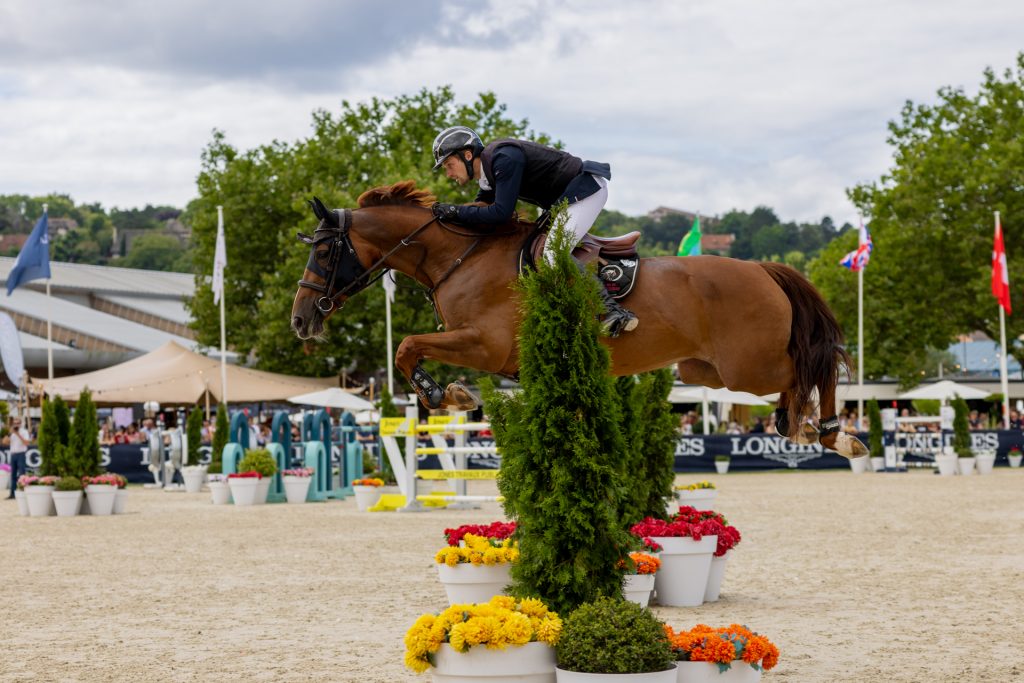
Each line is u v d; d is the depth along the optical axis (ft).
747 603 30.99
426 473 68.33
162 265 522.88
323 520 62.75
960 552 42.75
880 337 164.96
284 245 143.13
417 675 21.91
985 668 21.88
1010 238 151.33
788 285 23.97
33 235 112.78
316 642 25.86
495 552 23.56
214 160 155.33
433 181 127.65
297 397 117.29
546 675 18.51
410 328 130.82
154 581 37.37
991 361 255.70
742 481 100.37
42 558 45.01
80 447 72.49
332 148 150.00
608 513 19.70
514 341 22.93
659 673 17.88
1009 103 156.15
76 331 151.64
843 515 61.16
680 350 23.27
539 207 24.66
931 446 124.57
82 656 24.50
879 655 23.36
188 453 100.73
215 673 22.41
